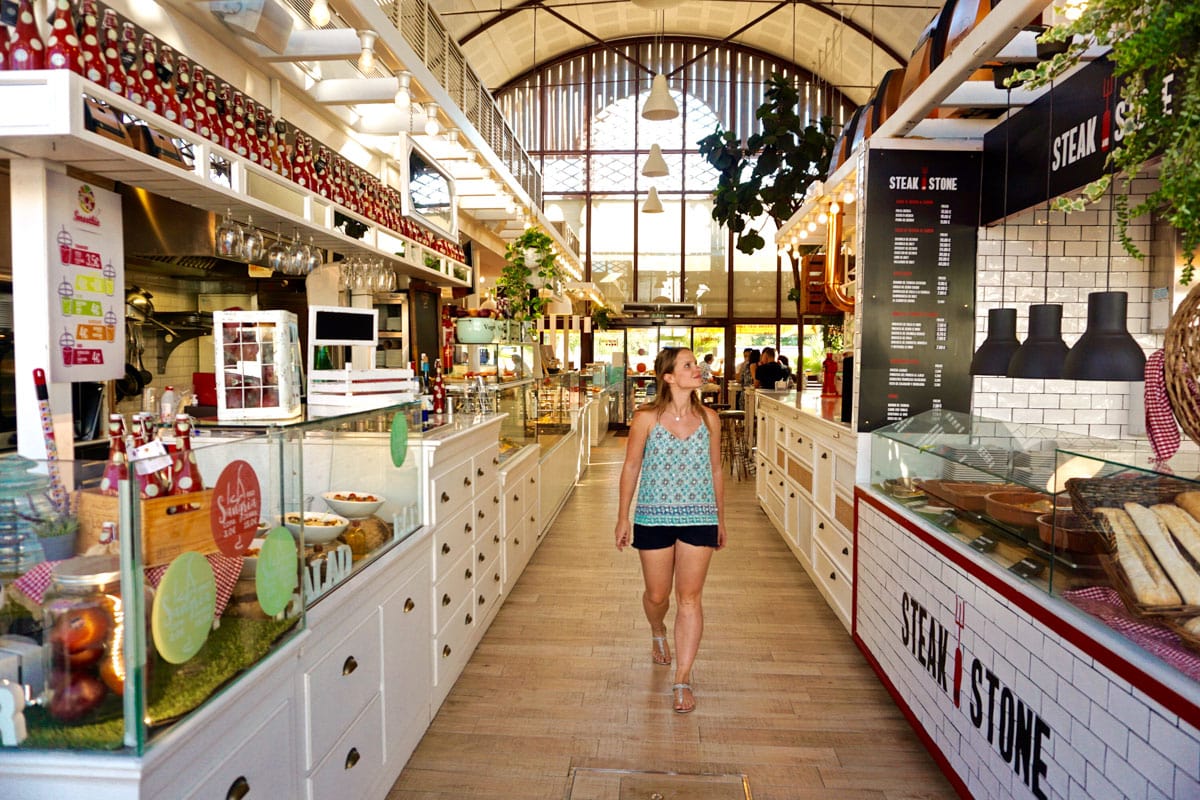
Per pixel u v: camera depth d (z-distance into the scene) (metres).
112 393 3.22
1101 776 1.66
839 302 5.12
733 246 15.97
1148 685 1.49
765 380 9.92
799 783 2.62
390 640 2.51
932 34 3.60
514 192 6.71
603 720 3.06
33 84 2.03
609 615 4.29
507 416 4.76
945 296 3.74
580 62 15.83
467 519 3.54
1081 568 1.80
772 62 15.42
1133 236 3.68
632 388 15.80
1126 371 2.07
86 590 1.26
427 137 5.34
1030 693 1.98
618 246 16.12
